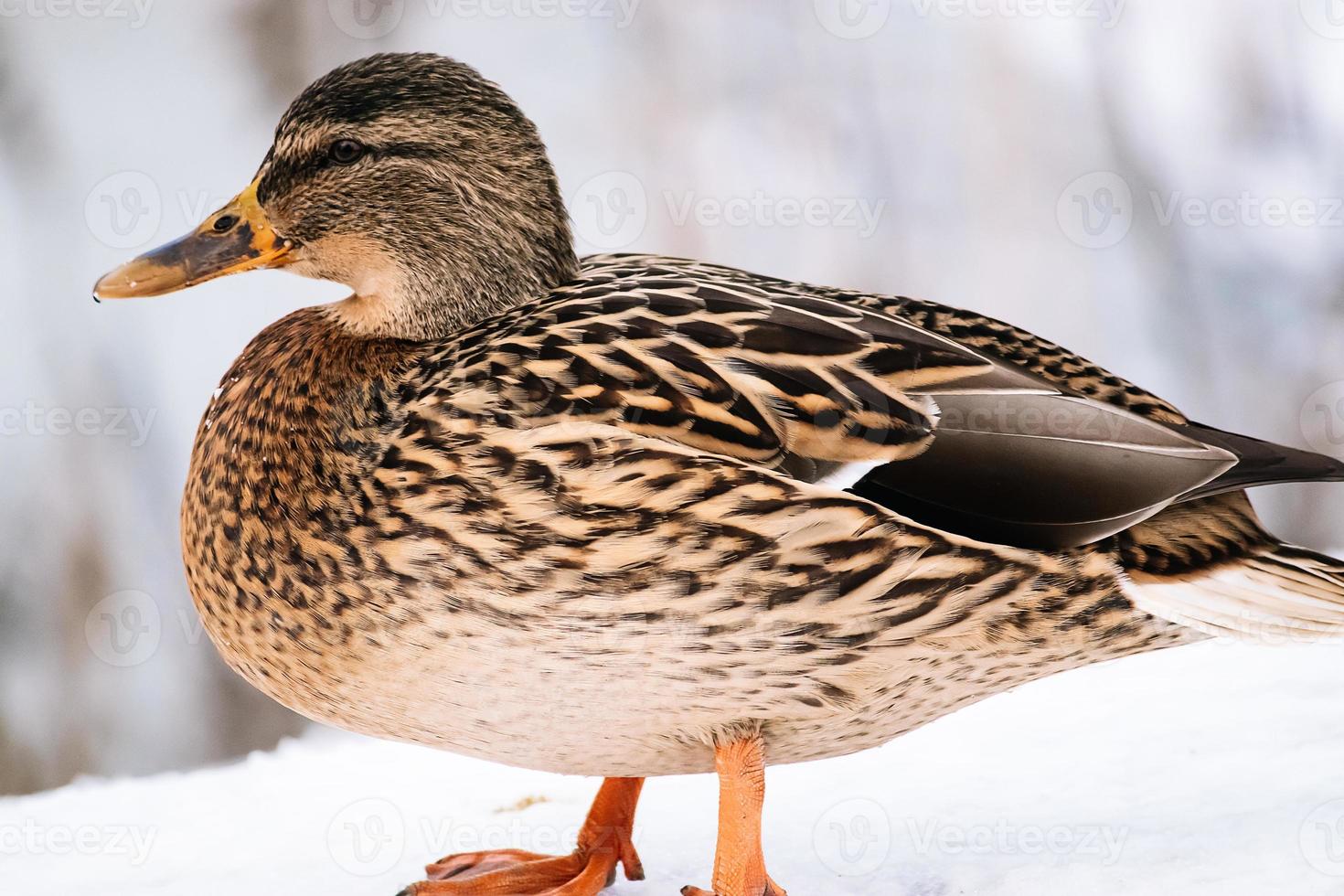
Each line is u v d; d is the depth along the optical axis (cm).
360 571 620
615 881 700
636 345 632
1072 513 614
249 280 1548
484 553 604
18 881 726
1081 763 782
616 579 601
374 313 705
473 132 707
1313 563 640
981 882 640
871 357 632
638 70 1694
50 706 1346
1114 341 1591
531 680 620
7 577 1387
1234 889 588
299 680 654
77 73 1642
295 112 720
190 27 1672
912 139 1678
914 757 832
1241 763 751
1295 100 1683
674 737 649
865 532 602
